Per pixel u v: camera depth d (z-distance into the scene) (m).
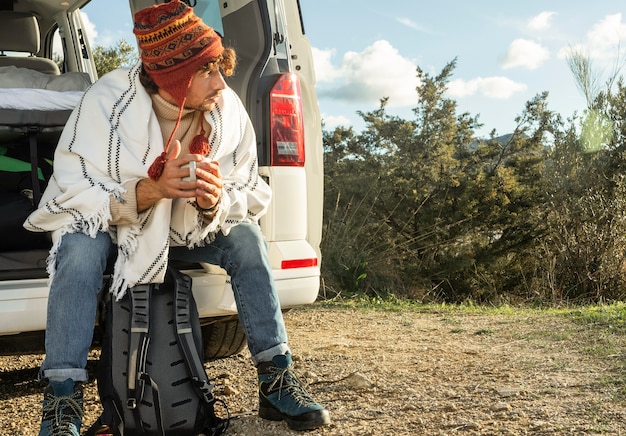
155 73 2.33
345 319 5.30
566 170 10.10
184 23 2.31
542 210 11.21
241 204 2.52
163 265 2.35
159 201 2.37
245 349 3.97
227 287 2.73
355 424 2.54
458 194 11.70
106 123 2.40
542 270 9.88
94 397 3.21
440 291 10.65
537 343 3.80
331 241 8.48
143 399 2.27
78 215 2.33
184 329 2.35
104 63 6.61
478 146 13.11
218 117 2.53
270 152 3.03
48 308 2.27
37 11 5.12
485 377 3.05
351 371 3.29
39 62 4.49
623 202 9.04
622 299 8.55
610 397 2.64
